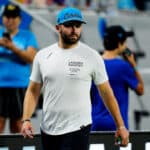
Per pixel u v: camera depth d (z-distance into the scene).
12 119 19.58
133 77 17.09
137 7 32.59
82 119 13.69
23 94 19.59
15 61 19.45
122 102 16.94
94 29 29.28
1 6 22.25
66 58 13.70
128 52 17.67
